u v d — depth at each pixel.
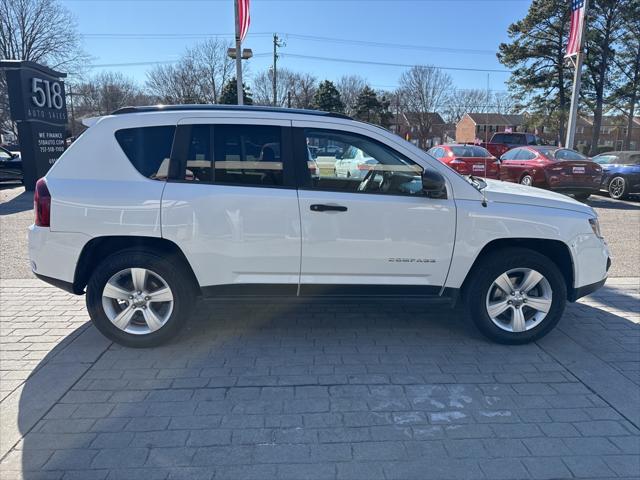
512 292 4.00
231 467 2.55
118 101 65.38
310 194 3.74
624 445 2.76
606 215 10.98
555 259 4.19
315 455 2.65
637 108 37.75
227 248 3.74
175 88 57.22
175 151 3.75
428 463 2.59
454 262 3.88
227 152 3.76
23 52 47.53
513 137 24.14
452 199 3.83
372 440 2.79
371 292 3.94
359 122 3.86
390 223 3.78
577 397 3.28
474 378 3.52
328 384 3.41
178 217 3.68
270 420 2.97
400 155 3.83
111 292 3.82
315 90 63.88
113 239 3.84
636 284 5.82
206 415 3.02
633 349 4.04
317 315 4.73
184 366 3.66
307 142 3.80
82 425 2.90
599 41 34.41
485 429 2.90
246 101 49.53
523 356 3.89
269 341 4.13
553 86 36.81
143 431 2.85
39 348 3.96
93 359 3.76
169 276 3.79
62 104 15.83
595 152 37.00
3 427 2.89
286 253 3.78
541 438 2.82
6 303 5.06
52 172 3.76
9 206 11.94
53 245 3.71
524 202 3.94
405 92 63.53
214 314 4.72
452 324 4.55
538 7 35.03
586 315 4.82
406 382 3.46
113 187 3.69
